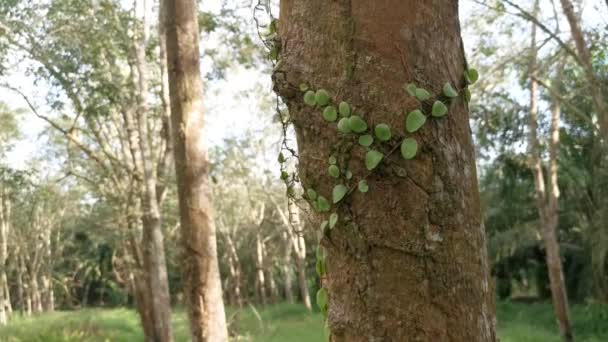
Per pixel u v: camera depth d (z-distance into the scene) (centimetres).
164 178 1625
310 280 3969
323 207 221
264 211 3628
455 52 228
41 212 3419
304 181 227
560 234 2400
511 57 1382
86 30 1434
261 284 3522
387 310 207
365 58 215
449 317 207
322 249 229
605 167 1748
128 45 1468
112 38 1448
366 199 211
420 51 217
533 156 1677
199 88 689
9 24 1377
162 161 1630
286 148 253
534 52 1323
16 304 4531
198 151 676
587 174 1886
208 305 654
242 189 3353
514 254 2659
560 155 1908
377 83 213
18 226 3462
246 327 1948
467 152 222
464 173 218
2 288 3238
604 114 1162
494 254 2362
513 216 2309
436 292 207
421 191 209
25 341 1964
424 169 210
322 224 222
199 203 666
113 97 1473
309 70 224
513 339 1681
